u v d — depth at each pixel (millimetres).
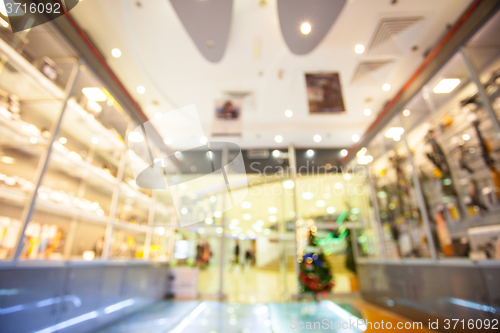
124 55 4164
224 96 5059
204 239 8062
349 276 6555
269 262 13141
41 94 2777
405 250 4648
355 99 5176
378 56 4055
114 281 3906
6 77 2469
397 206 4891
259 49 4035
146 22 3600
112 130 4098
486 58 2977
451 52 3229
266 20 3553
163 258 6164
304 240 6715
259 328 3607
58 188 3287
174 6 3012
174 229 6844
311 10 3111
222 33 3432
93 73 3387
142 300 4875
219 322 3932
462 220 3453
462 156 3516
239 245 12188
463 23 3016
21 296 2299
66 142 3467
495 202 3064
